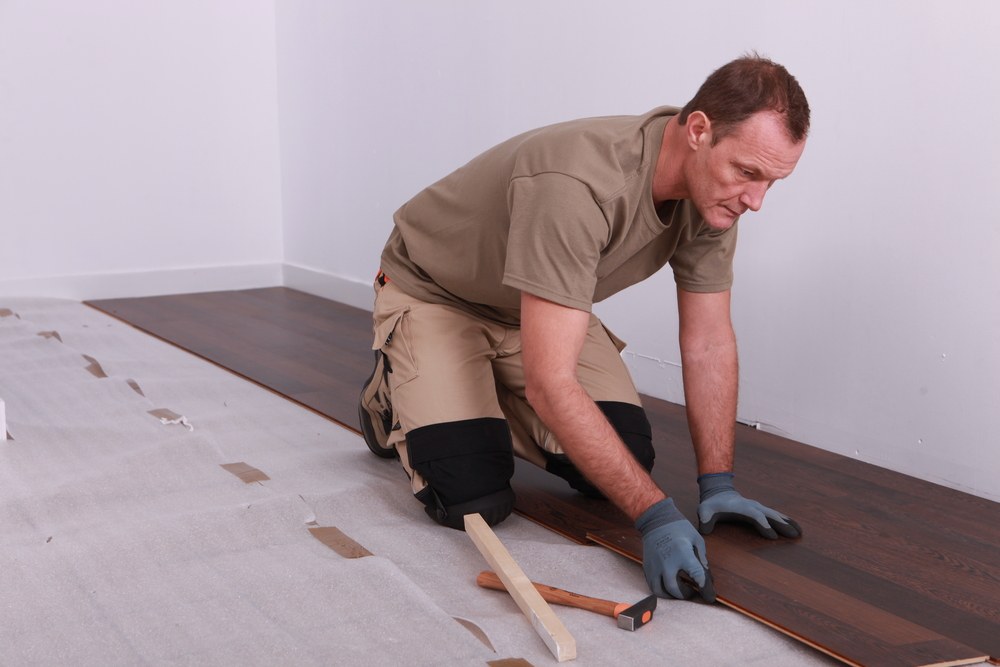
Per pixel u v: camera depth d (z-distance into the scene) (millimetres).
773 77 1611
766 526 2057
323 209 4828
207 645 1598
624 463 1789
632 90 3176
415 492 2113
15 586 1787
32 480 2316
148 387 3160
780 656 1625
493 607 1779
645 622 1704
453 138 3969
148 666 1534
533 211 1708
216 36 4852
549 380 1720
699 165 1672
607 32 3236
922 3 2416
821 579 1888
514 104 3652
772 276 2861
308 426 2852
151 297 4809
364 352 3758
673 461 2602
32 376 3232
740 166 1623
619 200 1726
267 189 5105
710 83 1658
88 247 4699
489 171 1961
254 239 5113
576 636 1663
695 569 1755
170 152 4820
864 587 1861
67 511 2154
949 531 2178
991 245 2344
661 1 3039
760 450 2760
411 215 2176
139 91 4703
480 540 1890
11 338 3740
